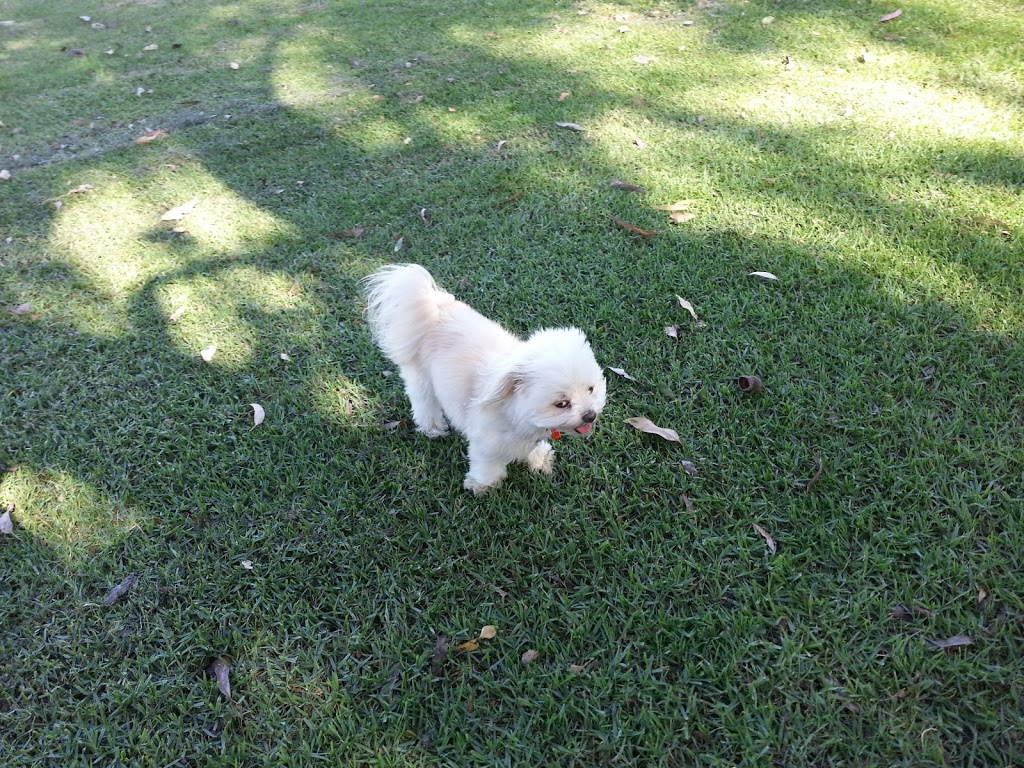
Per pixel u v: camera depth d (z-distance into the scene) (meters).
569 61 3.04
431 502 1.41
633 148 2.38
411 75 3.09
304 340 1.81
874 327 1.63
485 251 2.02
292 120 2.81
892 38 2.82
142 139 2.75
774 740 1.02
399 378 1.68
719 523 1.31
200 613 1.25
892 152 2.18
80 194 2.46
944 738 1.01
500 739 1.06
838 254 1.85
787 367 1.57
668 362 1.63
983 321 1.60
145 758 1.09
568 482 1.41
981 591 1.14
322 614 1.24
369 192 2.33
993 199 1.94
